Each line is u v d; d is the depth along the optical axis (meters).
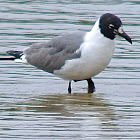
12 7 27.00
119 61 19.05
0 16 25.19
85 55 15.78
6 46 20.44
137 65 18.64
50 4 27.67
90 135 12.52
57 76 16.72
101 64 15.97
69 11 26.09
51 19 24.61
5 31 22.66
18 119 13.66
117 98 15.68
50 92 16.28
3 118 13.72
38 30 22.84
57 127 13.07
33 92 16.19
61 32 22.48
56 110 14.48
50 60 16.53
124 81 17.23
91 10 26.23
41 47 16.98
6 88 16.44
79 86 17.09
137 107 14.77
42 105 14.94
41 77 17.64
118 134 12.60
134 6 27.12
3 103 15.05
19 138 12.30
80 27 23.20
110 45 15.90
